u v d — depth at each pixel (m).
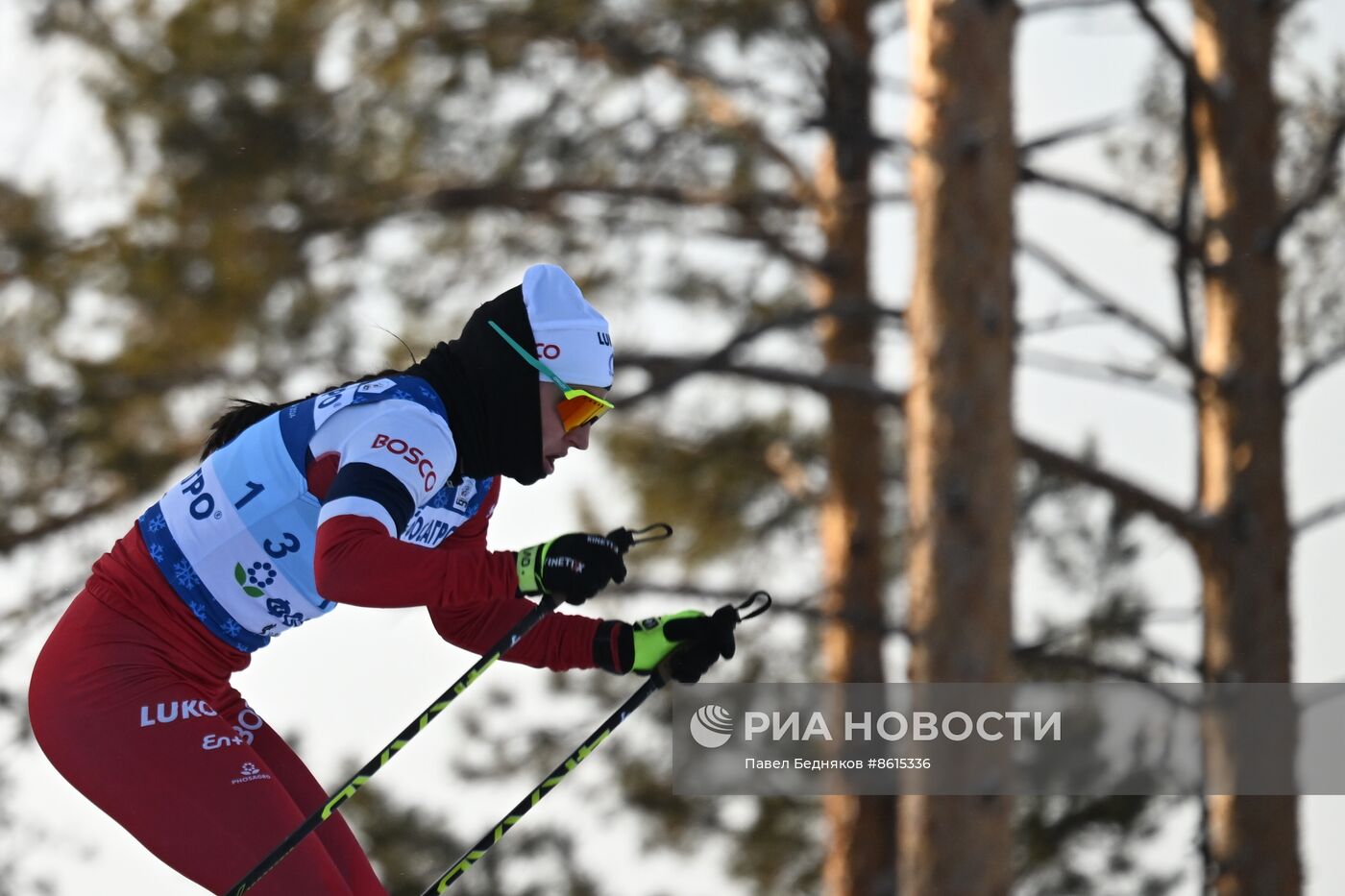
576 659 12.30
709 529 38.00
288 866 10.60
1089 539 39.19
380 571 10.04
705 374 29.59
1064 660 29.64
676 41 32.34
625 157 33.53
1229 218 29.95
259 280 29.83
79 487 30.78
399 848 36.41
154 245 29.48
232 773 10.73
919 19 27.59
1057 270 27.80
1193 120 29.55
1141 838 36.31
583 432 11.48
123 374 29.83
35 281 29.58
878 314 28.64
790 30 32.16
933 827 26.62
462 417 11.08
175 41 29.88
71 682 10.88
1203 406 30.02
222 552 10.95
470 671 10.91
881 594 36.69
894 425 40.00
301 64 30.25
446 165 32.38
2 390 29.41
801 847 39.59
